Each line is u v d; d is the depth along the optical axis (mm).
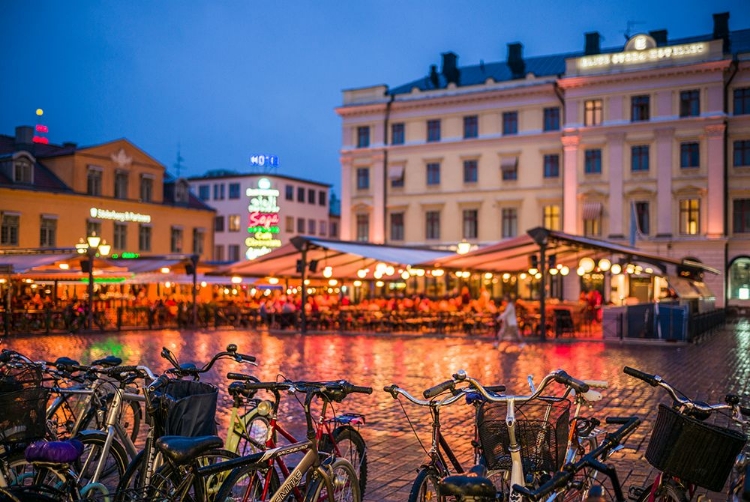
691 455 4293
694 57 45594
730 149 45438
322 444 5309
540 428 4625
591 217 47781
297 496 5016
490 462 4684
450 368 17016
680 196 46062
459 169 52531
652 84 46625
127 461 5750
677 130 46000
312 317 31406
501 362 18516
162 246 53125
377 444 8820
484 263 31594
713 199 45125
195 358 19062
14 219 43625
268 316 32812
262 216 56344
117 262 36375
